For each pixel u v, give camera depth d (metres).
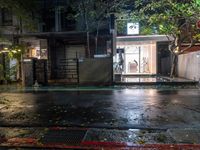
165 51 24.91
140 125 7.25
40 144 5.88
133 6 22.06
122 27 22.91
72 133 6.64
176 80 18.56
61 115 8.68
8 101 11.71
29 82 18.53
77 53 23.80
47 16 24.16
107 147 5.59
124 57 26.56
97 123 7.57
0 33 21.61
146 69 26.53
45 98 12.56
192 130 6.65
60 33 20.64
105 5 21.23
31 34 20.56
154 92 13.91
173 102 10.72
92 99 11.95
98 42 23.00
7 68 20.73
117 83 17.64
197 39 19.88
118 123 7.51
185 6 17.70
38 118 8.30
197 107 9.64
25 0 21.88
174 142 5.77
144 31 22.05
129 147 5.55
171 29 19.27
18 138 6.30
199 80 17.00
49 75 23.31
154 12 20.97
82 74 18.08
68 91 15.20
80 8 21.62
